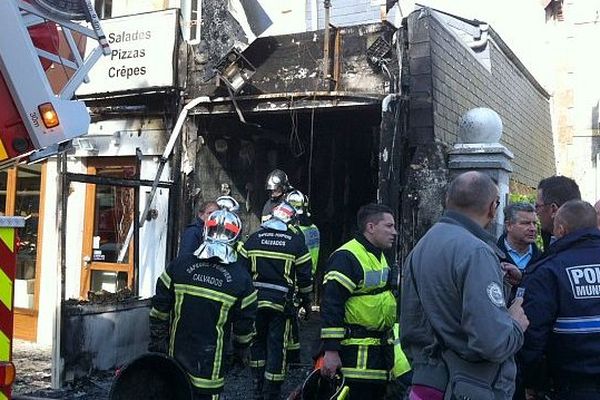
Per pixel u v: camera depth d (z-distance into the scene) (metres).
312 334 8.45
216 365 4.03
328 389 4.20
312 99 7.37
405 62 7.10
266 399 5.77
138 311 6.90
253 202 9.07
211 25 7.79
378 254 4.27
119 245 8.41
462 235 2.96
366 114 8.34
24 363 7.20
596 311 3.21
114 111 8.43
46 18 4.00
